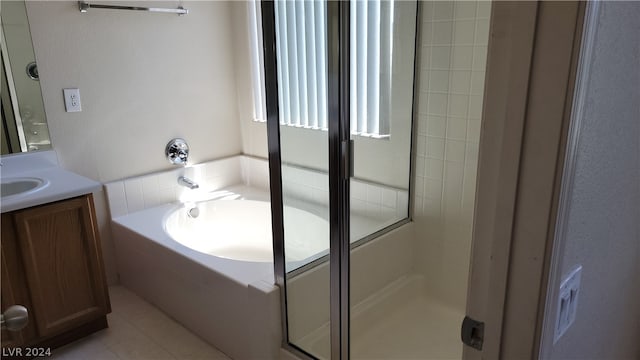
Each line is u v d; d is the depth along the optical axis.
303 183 1.87
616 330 1.18
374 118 2.27
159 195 3.04
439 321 2.46
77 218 2.21
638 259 1.18
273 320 1.98
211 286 2.19
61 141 2.60
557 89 0.61
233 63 3.34
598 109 0.73
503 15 0.64
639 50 0.83
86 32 2.59
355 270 2.31
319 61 1.78
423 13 2.29
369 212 2.37
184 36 3.03
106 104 2.74
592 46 0.61
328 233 1.87
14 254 2.02
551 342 0.77
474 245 0.76
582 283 0.87
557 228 0.67
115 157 2.84
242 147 3.49
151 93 2.94
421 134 2.46
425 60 2.34
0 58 2.32
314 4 1.75
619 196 0.93
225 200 3.15
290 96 1.83
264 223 3.11
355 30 2.09
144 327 2.48
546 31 0.61
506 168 0.68
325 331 1.96
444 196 2.47
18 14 2.34
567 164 0.64
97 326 2.43
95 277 2.31
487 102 0.68
